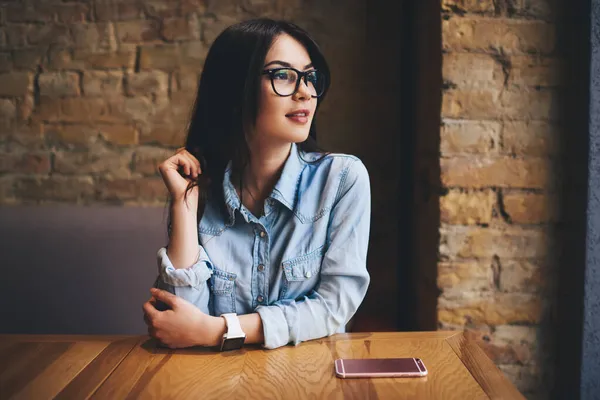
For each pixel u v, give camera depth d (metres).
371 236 2.12
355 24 2.08
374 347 1.13
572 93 1.63
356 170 1.31
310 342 1.16
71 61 2.09
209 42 2.08
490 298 1.69
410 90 2.01
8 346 1.14
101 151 2.11
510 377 1.71
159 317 1.12
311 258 1.27
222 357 1.08
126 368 1.02
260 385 0.94
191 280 1.21
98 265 1.92
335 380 0.96
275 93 1.18
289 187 1.28
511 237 1.68
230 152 1.29
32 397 0.90
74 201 2.11
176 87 2.09
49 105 2.10
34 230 1.94
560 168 1.67
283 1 2.07
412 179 1.99
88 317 1.89
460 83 1.65
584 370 1.59
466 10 1.64
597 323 1.58
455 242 1.68
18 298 1.89
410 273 2.01
